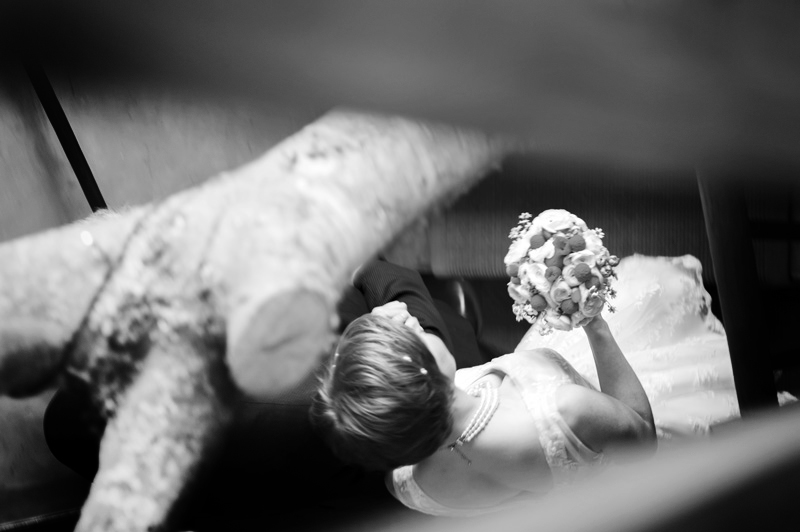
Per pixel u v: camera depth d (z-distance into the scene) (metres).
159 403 1.86
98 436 1.99
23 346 1.76
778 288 3.58
